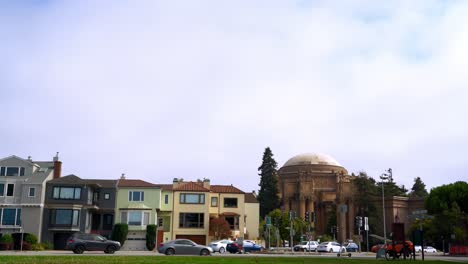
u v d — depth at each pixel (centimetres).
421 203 10606
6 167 6631
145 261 2591
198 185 7875
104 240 4381
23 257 2822
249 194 9625
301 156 11781
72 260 2594
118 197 7181
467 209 8294
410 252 3709
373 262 3045
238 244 5494
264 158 11256
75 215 6619
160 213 7581
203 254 4388
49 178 6806
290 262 2786
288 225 8650
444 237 8025
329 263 2781
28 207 6475
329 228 10438
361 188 10725
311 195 10950
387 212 10569
